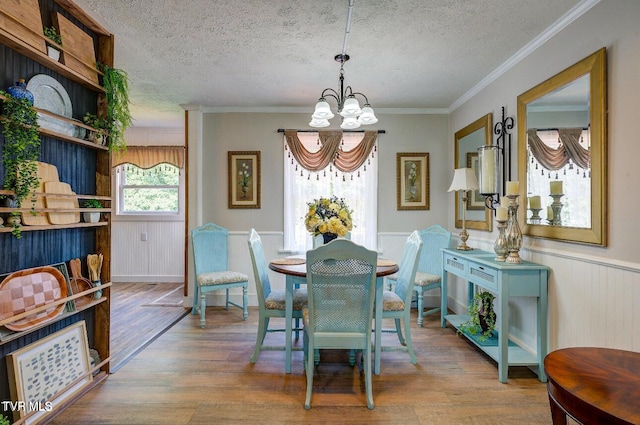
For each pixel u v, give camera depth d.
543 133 2.42
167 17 2.24
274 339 3.11
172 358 2.68
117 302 4.33
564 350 1.38
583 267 2.06
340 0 2.05
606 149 1.88
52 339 1.93
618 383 1.11
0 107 1.63
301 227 4.25
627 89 1.77
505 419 1.91
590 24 2.02
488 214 3.23
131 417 1.91
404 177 4.25
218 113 4.25
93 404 2.03
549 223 2.35
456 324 3.17
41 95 1.88
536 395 2.15
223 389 2.22
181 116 4.65
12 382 1.68
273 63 2.94
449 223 4.23
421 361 2.64
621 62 1.80
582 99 2.06
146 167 5.30
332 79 3.30
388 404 2.05
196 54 2.78
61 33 1.96
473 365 2.57
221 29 2.39
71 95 2.11
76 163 2.18
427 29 2.38
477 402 2.07
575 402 1.04
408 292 2.62
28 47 1.69
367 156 4.20
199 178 4.19
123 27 2.36
